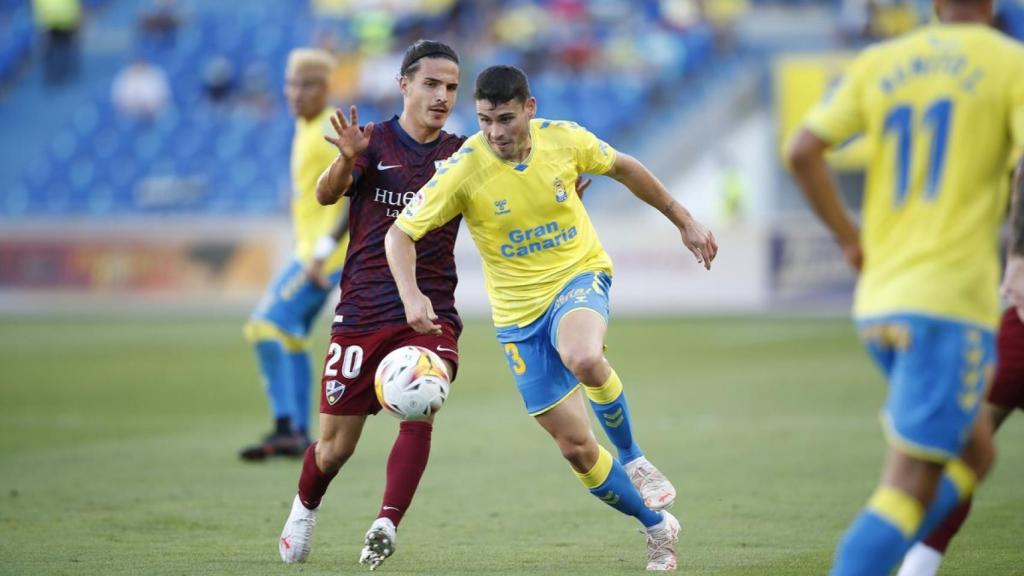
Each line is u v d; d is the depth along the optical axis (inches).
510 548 836.0
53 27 4170.8
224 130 3890.3
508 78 730.2
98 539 867.4
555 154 766.5
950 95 551.2
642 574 741.3
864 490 1059.3
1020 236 719.7
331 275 1262.3
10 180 3973.9
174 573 748.6
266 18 4279.0
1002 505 969.5
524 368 775.1
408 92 812.6
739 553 807.7
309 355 1296.8
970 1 565.0
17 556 805.2
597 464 753.0
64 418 1599.4
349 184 786.8
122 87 4018.2
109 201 3843.5
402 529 911.0
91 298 3380.9
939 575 727.7
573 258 776.9
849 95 569.9
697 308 3193.9
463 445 1354.6
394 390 741.9
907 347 551.5
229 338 2684.5
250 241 3299.7
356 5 4180.6
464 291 3235.7
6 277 3420.3
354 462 1247.5
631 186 804.6
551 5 4057.6
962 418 550.3
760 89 3725.4
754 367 2091.5
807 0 4015.8
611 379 740.0
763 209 3563.0
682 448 1307.8
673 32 3892.7
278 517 954.1
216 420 1582.2
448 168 756.6
